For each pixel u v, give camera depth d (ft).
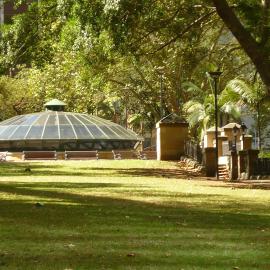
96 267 26.81
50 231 38.47
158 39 122.83
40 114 206.39
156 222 44.24
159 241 34.86
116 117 302.45
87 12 90.84
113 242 34.19
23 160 174.70
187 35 110.52
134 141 209.26
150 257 29.37
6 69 104.42
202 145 160.97
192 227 41.86
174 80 199.93
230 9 88.02
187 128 157.48
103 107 290.15
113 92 224.94
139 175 108.99
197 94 200.54
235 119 191.01
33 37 103.81
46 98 244.01
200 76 191.11
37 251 30.83
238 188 82.28
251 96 147.13
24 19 103.55
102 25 89.71
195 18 106.93
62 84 235.81
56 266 26.94
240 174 105.40
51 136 191.62
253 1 92.99
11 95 262.47
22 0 107.86
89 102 238.89
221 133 165.78
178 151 156.76
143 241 34.76
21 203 57.88
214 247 32.94
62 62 215.31
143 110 267.59
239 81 149.59
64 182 87.35
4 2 114.21
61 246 32.50
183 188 79.56
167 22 103.81
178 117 158.40
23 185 81.15
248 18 92.68
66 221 43.96
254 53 88.48
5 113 270.67
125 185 82.53
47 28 104.47
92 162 149.18
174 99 211.61
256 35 92.68
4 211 50.47
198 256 29.91
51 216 47.09
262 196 69.56
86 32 94.53
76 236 36.47
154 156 191.21
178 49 130.52
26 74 271.08
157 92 213.46
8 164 143.02
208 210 54.49
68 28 104.42
